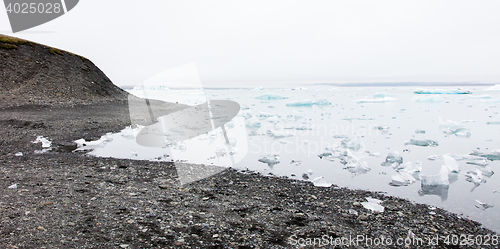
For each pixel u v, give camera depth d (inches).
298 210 142.6
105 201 139.9
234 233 113.2
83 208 129.6
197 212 132.3
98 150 282.4
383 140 378.6
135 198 146.5
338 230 121.8
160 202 142.8
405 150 319.6
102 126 424.8
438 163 265.1
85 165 219.8
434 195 176.6
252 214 134.0
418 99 1156.5
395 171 231.5
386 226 129.0
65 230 107.3
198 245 102.0
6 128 365.4
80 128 397.7
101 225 113.2
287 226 123.0
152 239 104.3
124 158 249.6
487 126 506.0
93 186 163.5
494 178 214.1
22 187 155.8
